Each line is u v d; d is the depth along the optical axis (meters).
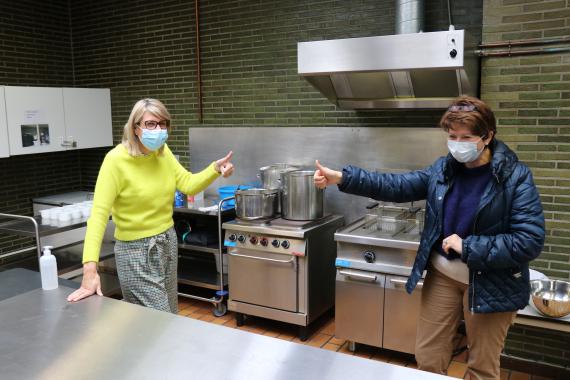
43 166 4.75
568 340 2.80
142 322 1.65
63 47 4.87
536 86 2.70
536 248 1.66
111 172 2.19
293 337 3.37
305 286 3.20
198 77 4.22
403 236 2.87
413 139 3.34
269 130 3.91
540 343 2.87
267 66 3.92
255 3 3.91
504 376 2.88
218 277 3.89
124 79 4.68
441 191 1.88
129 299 2.38
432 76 2.92
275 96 3.92
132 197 2.25
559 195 2.71
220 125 4.22
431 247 1.92
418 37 2.51
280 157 3.89
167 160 2.43
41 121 4.11
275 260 3.23
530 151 2.75
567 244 2.71
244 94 4.06
